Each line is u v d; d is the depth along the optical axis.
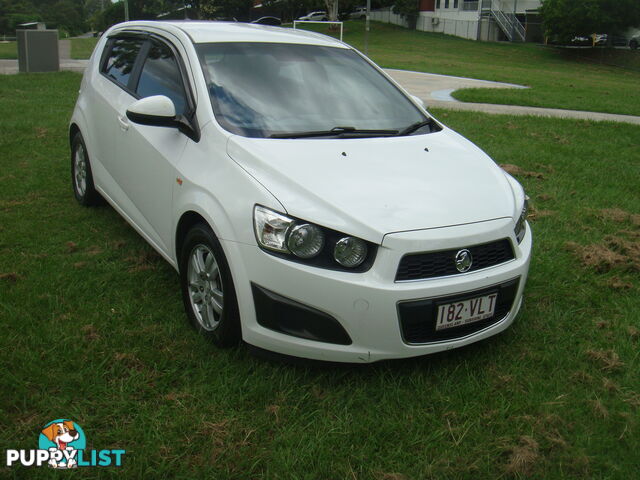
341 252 2.74
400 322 2.78
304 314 2.79
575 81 22.45
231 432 2.61
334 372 3.05
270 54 4.01
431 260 2.84
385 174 3.17
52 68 15.25
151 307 3.63
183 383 2.93
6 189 5.64
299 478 2.39
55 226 4.84
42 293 3.70
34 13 78.88
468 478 2.44
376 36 46.28
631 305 3.96
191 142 3.46
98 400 2.77
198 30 4.12
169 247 3.63
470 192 3.21
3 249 4.34
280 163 3.06
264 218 2.81
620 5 39.22
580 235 5.17
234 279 2.93
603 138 9.39
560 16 40.62
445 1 50.75
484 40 47.91
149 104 3.41
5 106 9.71
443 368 3.15
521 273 3.16
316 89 3.89
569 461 2.56
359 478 2.42
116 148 4.30
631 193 6.55
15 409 2.68
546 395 2.98
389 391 2.94
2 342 3.13
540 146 8.56
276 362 3.09
